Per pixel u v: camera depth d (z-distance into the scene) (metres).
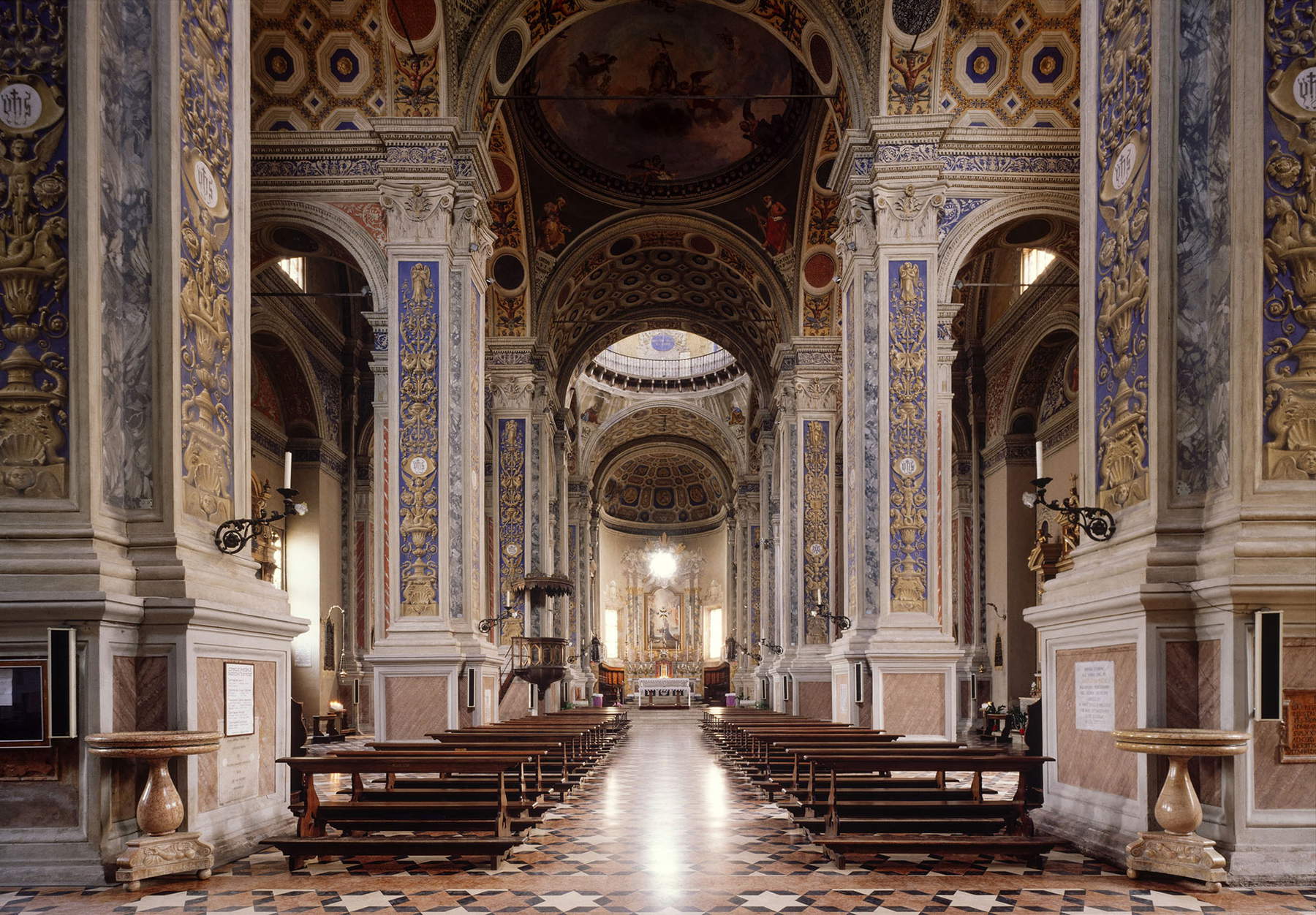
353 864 6.97
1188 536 6.70
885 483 13.52
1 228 6.44
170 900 5.81
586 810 9.97
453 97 14.21
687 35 20.12
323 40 13.91
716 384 40.22
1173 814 6.07
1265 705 5.91
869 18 14.04
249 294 8.02
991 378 23.34
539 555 23.80
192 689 6.54
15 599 5.96
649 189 23.16
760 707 28.17
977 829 7.68
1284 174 6.48
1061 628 7.86
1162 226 6.96
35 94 6.51
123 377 6.82
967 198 14.12
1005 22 13.86
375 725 13.02
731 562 45.88
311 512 21.81
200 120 7.40
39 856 6.01
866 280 14.09
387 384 13.99
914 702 12.98
